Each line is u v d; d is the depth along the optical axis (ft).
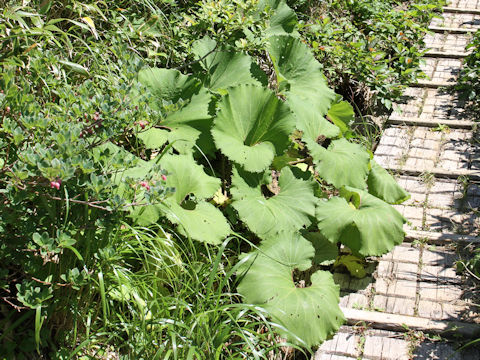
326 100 14.62
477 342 9.80
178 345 8.54
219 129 11.98
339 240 11.27
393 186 12.94
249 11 13.75
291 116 12.35
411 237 12.46
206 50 13.69
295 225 11.39
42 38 10.82
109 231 8.22
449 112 17.60
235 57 13.65
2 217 7.60
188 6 15.60
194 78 12.38
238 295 10.08
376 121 17.61
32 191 7.73
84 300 8.69
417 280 11.38
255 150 11.94
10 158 8.24
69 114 8.39
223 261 10.99
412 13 21.29
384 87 17.49
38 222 8.31
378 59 19.30
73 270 7.72
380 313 10.48
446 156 15.43
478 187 14.12
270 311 9.49
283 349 9.78
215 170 13.03
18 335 8.32
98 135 8.41
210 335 8.60
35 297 7.54
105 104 8.23
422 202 13.71
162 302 9.09
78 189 8.30
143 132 11.35
